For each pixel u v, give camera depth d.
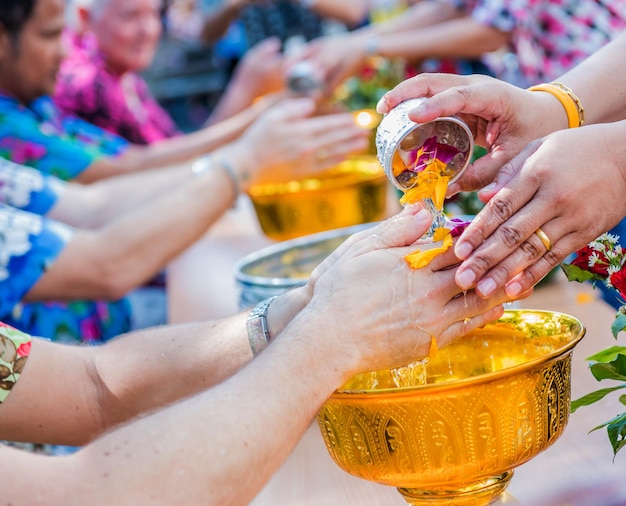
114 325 2.36
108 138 2.89
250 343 1.09
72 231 1.84
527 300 1.73
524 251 0.91
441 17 2.68
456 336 0.95
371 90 2.69
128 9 3.31
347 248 0.99
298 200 2.07
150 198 2.15
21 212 1.82
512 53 2.58
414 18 2.71
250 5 3.89
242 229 2.73
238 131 2.76
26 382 1.14
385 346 0.92
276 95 2.76
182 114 6.88
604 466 1.08
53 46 2.28
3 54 2.25
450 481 0.91
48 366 1.16
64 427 1.15
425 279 0.92
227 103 3.24
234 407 0.85
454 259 0.93
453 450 0.88
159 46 6.66
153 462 0.83
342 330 0.90
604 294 1.58
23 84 2.36
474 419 0.87
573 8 2.29
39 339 1.18
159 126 3.82
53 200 2.13
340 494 1.13
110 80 3.39
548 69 2.38
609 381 1.29
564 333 1.00
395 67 2.69
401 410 0.88
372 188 2.09
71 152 2.54
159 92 6.77
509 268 0.91
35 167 2.50
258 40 3.89
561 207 0.90
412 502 0.98
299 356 0.89
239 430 0.84
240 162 2.00
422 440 0.88
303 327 0.91
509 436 0.89
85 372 1.17
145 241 1.85
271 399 0.86
